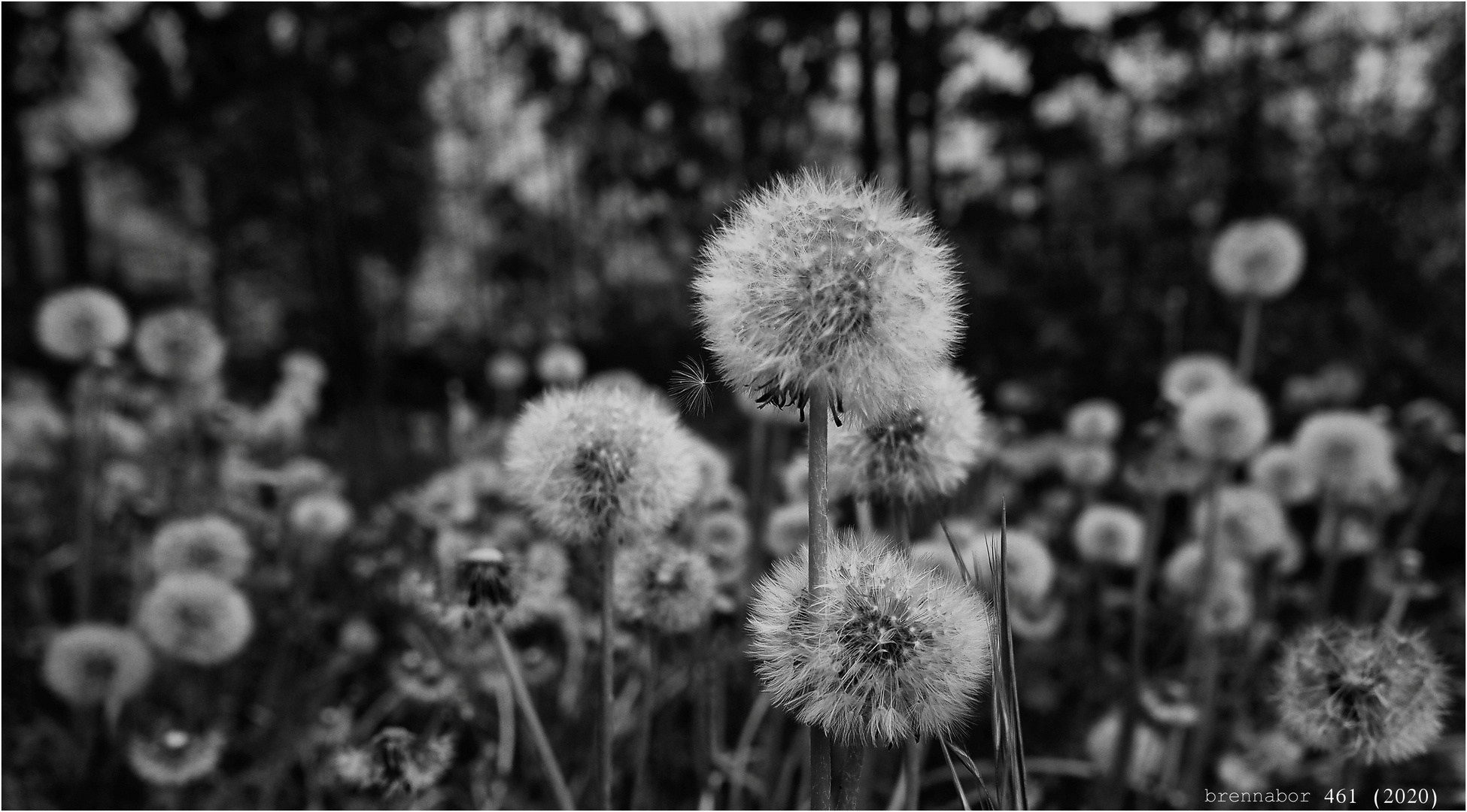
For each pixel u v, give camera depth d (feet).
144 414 25.41
